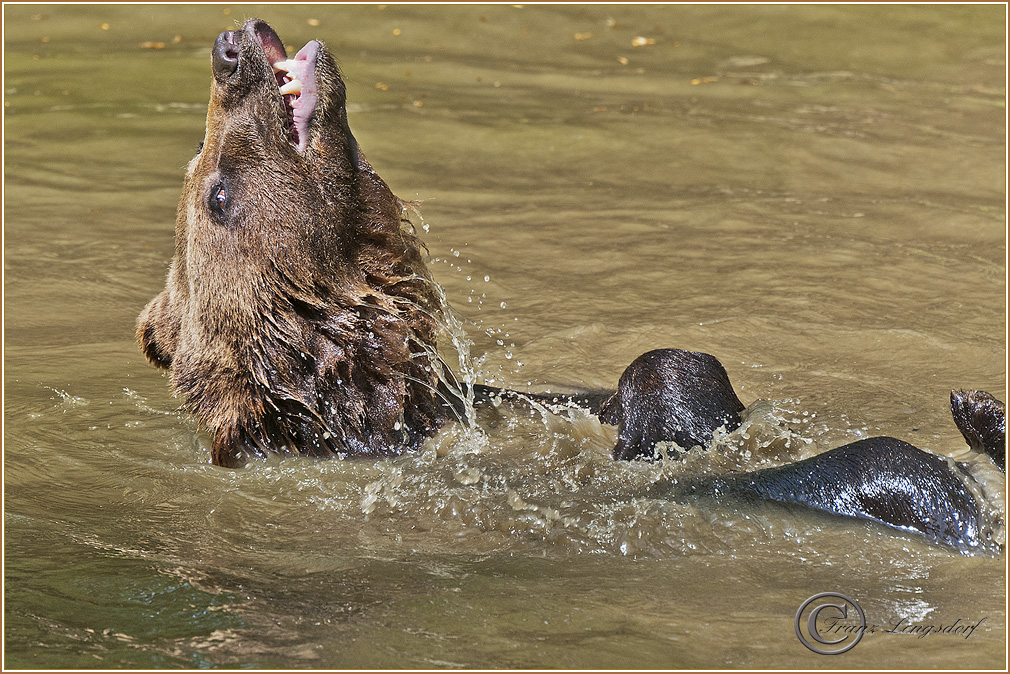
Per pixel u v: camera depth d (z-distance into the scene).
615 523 8.64
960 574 7.78
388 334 9.80
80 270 15.06
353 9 28.86
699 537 8.45
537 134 21.23
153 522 8.98
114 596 7.45
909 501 8.45
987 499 8.48
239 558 8.29
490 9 29.39
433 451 10.05
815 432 10.54
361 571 8.02
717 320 13.34
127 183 18.59
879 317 13.33
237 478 9.86
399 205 10.40
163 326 10.52
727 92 23.97
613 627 6.97
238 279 9.59
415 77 24.62
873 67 25.89
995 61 26.05
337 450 10.00
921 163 19.59
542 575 7.92
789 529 8.45
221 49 9.62
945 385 11.57
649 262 15.38
